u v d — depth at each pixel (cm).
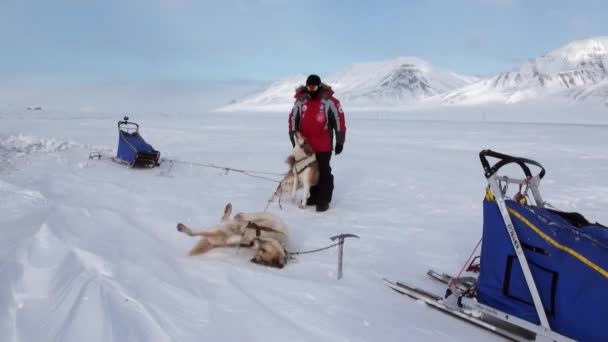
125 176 694
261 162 920
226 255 349
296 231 435
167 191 590
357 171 818
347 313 256
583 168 935
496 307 241
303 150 516
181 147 1174
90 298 237
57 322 212
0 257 287
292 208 532
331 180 523
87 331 205
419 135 1966
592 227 219
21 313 219
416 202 580
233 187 646
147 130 1697
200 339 212
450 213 523
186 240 382
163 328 218
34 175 649
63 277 262
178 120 3031
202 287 276
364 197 608
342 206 552
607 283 200
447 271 339
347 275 321
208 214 475
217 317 236
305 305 262
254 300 263
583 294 207
